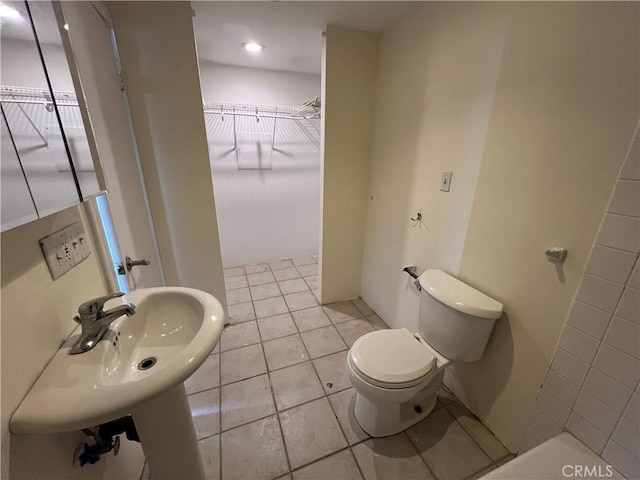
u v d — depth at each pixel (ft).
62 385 1.94
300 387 5.04
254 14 5.03
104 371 2.16
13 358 1.83
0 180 1.80
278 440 4.12
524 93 3.17
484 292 4.05
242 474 3.69
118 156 4.00
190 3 4.61
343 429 4.29
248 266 10.33
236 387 5.03
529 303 3.45
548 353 3.32
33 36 2.19
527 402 3.66
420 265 5.40
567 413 3.21
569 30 2.69
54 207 2.19
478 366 4.32
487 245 3.90
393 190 5.95
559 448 3.11
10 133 1.92
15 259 1.95
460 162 4.19
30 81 2.14
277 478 3.66
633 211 2.43
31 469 1.87
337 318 7.16
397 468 3.80
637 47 2.26
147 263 4.06
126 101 4.66
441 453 3.98
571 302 3.01
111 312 2.55
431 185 4.85
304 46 6.59
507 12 3.24
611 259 2.63
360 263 7.75
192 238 5.87
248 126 8.80
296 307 7.65
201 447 4.01
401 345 4.16
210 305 2.84
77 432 2.39
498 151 3.56
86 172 2.73
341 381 5.19
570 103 2.77
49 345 2.22
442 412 4.60
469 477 3.71
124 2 4.30
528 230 3.34
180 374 1.95
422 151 4.97
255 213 9.87
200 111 5.16
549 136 2.99
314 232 11.02
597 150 2.61
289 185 10.00
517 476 2.95
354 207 7.02
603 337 2.79
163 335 3.15
